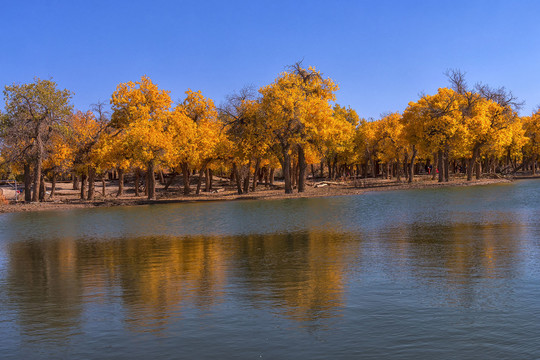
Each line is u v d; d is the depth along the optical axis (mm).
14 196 71688
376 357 7406
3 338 8867
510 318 8977
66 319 9969
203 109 64188
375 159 102312
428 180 85938
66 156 58250
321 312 9789
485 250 16391
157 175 96000
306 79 63062
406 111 73625
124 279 13938
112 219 36844
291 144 60000
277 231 25094
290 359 7469
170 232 26656
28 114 54906
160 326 9273
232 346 8070
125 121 59406
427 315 9328
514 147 93000
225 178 103125
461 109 72312
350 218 30484
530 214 27906
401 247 17922
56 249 21422
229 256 17516
